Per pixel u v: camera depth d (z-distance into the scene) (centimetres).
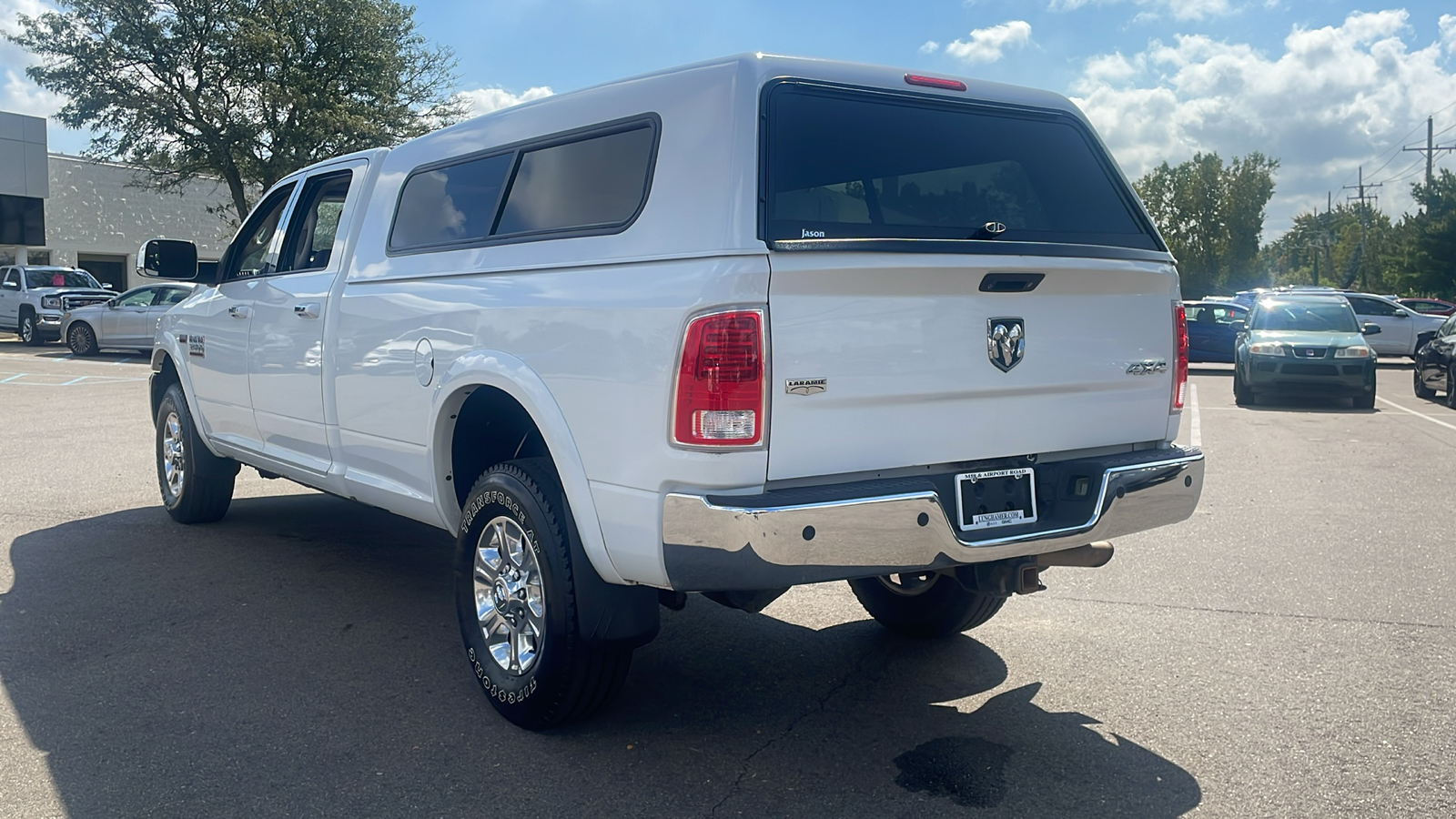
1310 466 993
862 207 340
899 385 332
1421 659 456
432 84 3581
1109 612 527
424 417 428
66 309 2383
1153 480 382
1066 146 405
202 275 618
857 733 379
